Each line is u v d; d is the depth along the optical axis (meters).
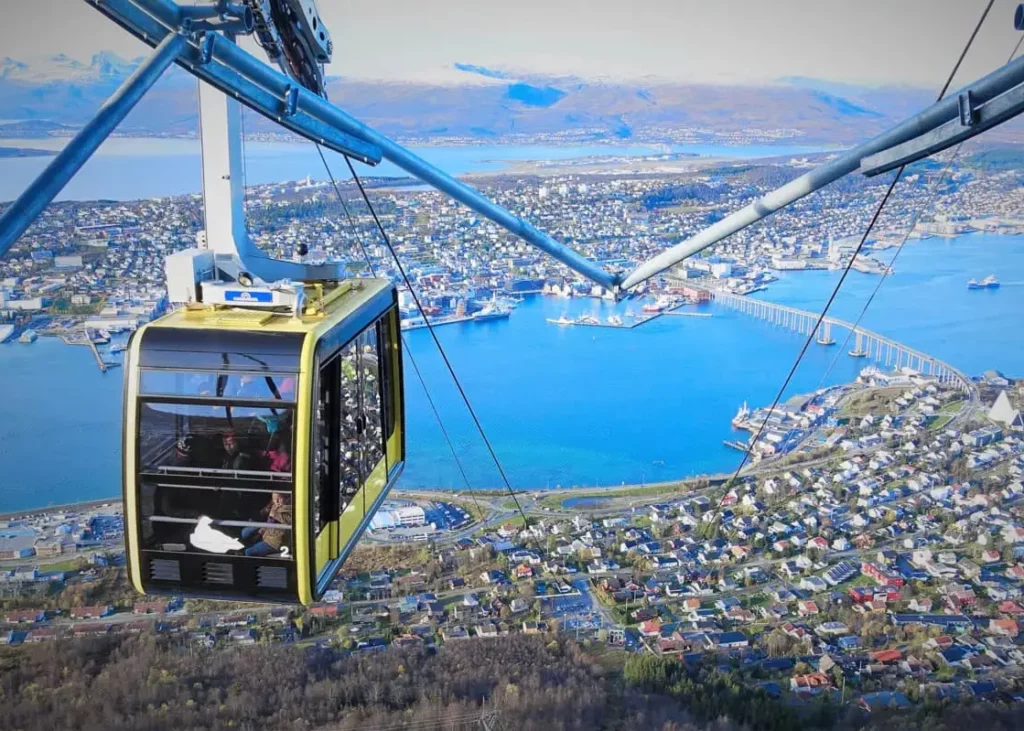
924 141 6.59
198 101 7.67
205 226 7.79
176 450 5.64
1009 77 5.62
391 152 9.59
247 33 6.37
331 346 5.88
